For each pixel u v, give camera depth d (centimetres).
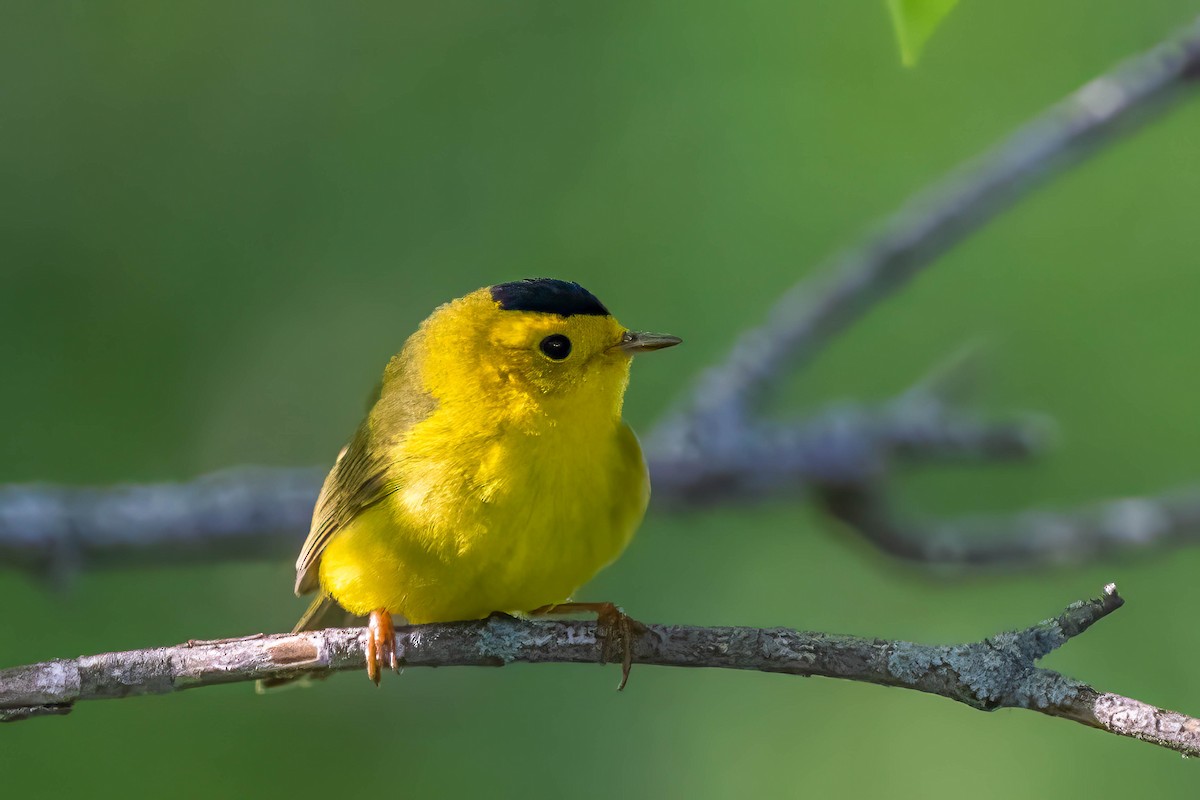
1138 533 1225
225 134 1534
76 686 739
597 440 852
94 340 1458
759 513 1420
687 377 1475
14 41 1517
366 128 1550
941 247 1296
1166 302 1452
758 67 1550
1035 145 1259
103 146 1506
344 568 842
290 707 1296
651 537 1466
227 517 1115
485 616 855
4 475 1391
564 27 1575
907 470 1425
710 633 752
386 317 1501
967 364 1384
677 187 1523
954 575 1282
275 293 1505
